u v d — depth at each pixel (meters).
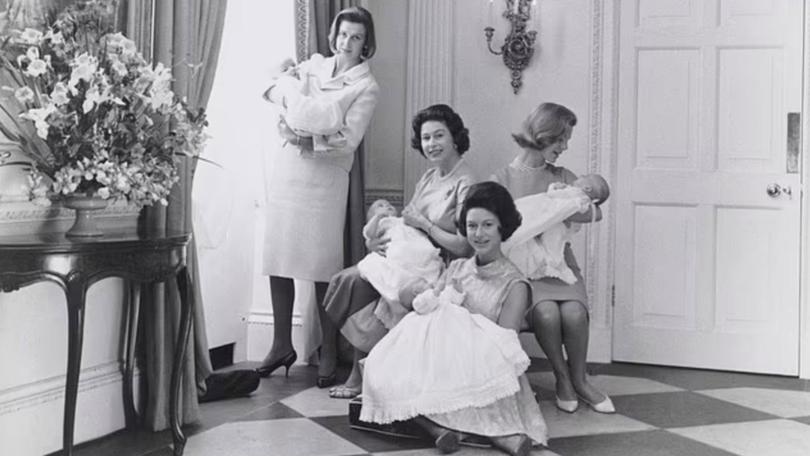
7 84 2.62
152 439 2.98
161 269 2.68
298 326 4.35
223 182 4.09
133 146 2.68
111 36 2.69
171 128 2.92
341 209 3.96
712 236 4.22
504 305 3.17
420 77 4.54
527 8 4.41
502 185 3.55
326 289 3.92
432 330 2.97
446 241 3.49
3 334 2.63
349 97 3.76
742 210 4.19
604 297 4.33
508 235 3.26
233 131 4.19
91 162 2.54
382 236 3.64
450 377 2.88
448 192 3.59
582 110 4.38
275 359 4.00
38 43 2.51
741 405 3.53
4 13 2.57
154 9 3.08
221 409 3.42
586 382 3.48
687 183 4.25
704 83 4.23
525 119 4.02
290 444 2.95
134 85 2.67
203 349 3.48
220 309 4.14
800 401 3.61
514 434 2.86
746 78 4.19
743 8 4.18
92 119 2.57
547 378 4.02
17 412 2.65
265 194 4.35
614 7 4.32
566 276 3.51
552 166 3.79
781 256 4.13
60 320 2.85
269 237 3.90
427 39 4.54
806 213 4.06
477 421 2.91
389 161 4.61
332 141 3.73
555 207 3.47
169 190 2.90
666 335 4.28
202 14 3.28
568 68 4.39
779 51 4.14
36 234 2.66
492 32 4.43
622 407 3.49
